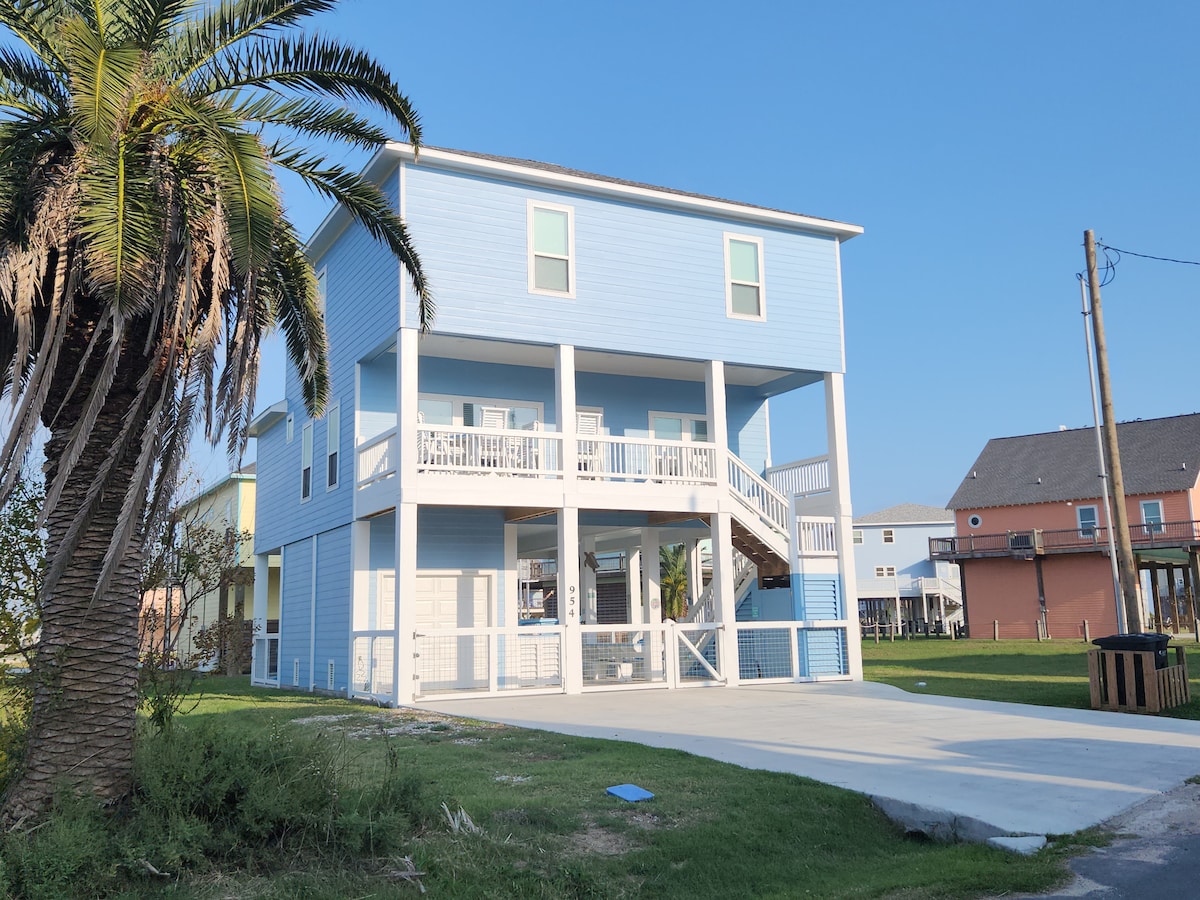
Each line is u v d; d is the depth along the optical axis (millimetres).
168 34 7660
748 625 18344
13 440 6273
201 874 5855
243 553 29875
